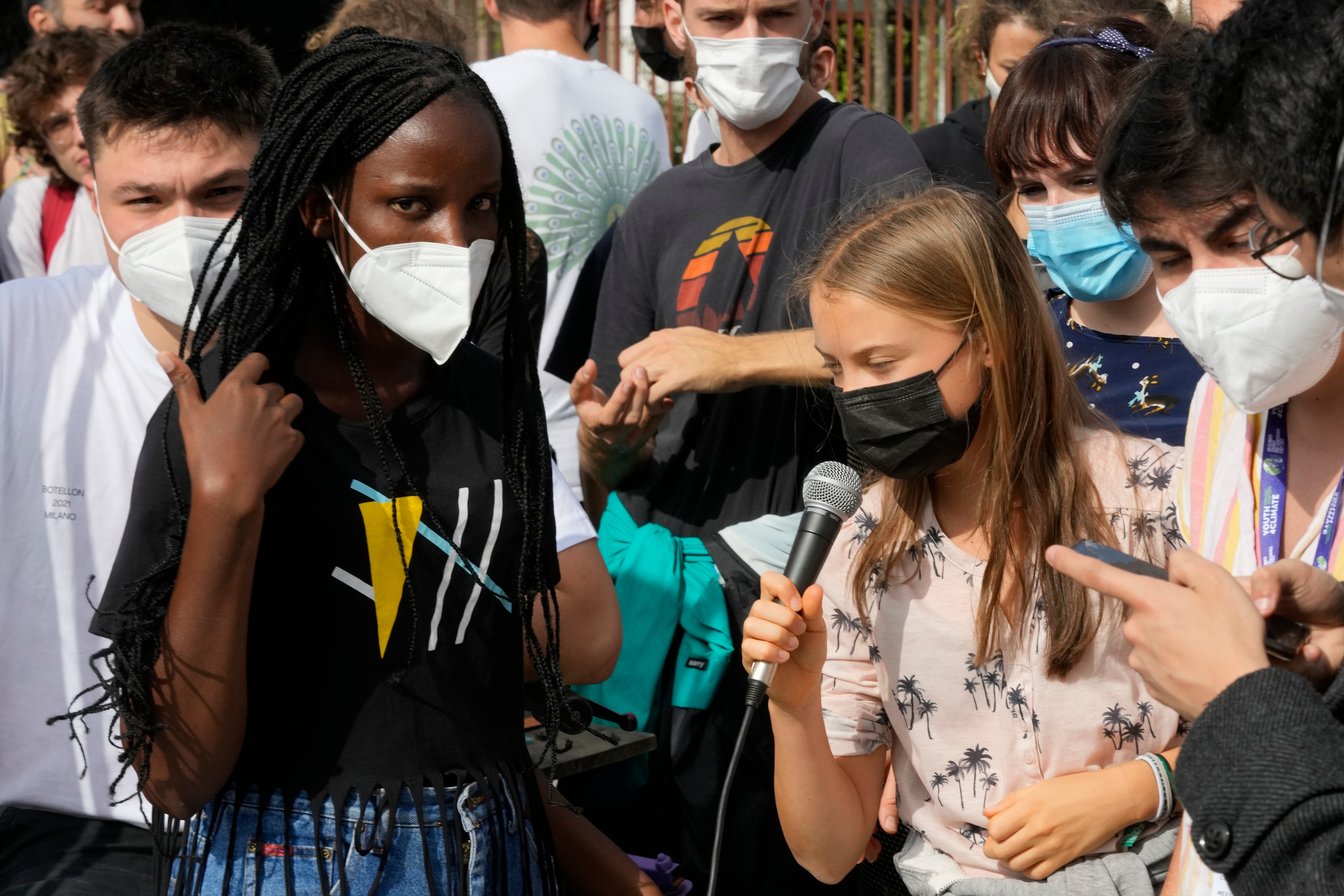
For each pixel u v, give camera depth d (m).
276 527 1.51
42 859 1.91
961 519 1.83
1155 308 2.40
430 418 1.61
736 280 2.91
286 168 1.50
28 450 1.98
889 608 1.80
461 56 1.61
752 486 2.82
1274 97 1.06
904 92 9.60
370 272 1.51
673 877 2.52
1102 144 1.45
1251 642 1.12
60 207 3.91
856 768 1.84
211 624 1.39
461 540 1.58
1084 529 1.72
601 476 2.90
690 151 5.07
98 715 1.96
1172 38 1.43
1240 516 1.47
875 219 1.81
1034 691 1.71
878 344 1.71
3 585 1.97
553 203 3.70
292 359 1.56
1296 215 1.09
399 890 1.48
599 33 4.39
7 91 3.83
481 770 1.57
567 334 3.41
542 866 1.67
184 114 1.89
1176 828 1.69
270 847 1.49
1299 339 1.29
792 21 2.83
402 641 1.53
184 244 1.90
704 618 2.68
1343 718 1.14
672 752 2.68
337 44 1.54
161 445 1.53
